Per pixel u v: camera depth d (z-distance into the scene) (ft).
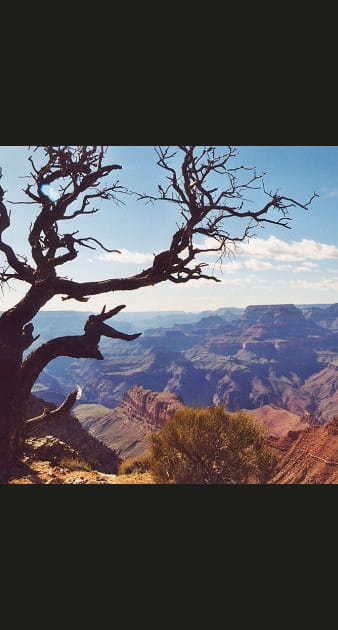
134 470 39.19
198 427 27.22
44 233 30.27
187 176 27.86
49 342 30.27
